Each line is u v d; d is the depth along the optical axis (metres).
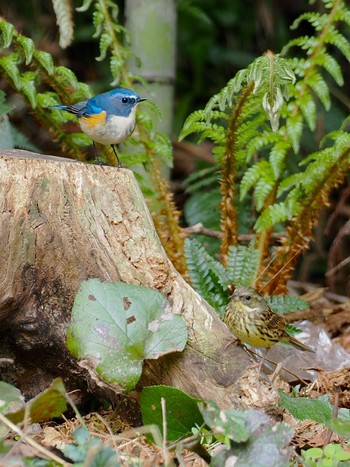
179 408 7.52
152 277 8.30
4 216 8.02
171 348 7.86
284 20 18.09
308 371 10.50
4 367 8.78
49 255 8.23
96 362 7.77
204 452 6.96
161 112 12.98
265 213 11.32
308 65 11.89
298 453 7.99
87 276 8.30
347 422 7.55
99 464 6.21
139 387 8.30
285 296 11.16
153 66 13.09
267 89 9.66
